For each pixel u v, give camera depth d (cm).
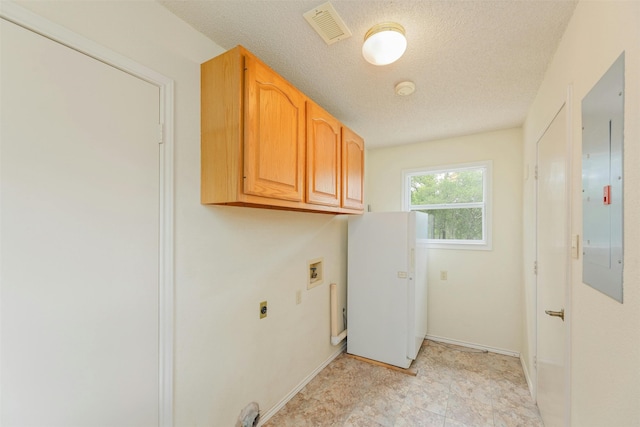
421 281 275
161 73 124
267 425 179
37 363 89
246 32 140
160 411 123
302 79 183
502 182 282
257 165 132
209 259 146
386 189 347
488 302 287
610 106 86
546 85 172
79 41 98
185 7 125
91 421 101
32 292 88
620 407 79
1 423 83
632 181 73
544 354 173
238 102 126
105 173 105
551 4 118
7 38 83
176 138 129
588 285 104
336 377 236
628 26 76
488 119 253
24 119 87
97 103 103
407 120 255
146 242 118
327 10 124
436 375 237
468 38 141
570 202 125
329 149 197
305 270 229
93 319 102
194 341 138
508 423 179
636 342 71
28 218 87
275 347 194
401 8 122
